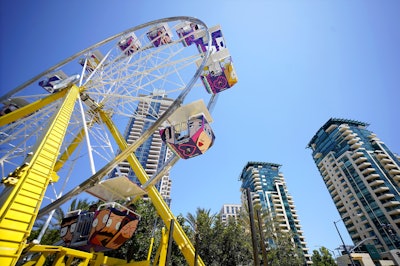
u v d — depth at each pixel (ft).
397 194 211.82
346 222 247.70
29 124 49.42
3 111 53.88
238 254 100.27
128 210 34.58
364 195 230.48
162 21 60.64
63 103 37.63
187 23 61.82
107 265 34.50
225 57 52.70
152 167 260.83
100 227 29.76
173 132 40.73
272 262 120.78
